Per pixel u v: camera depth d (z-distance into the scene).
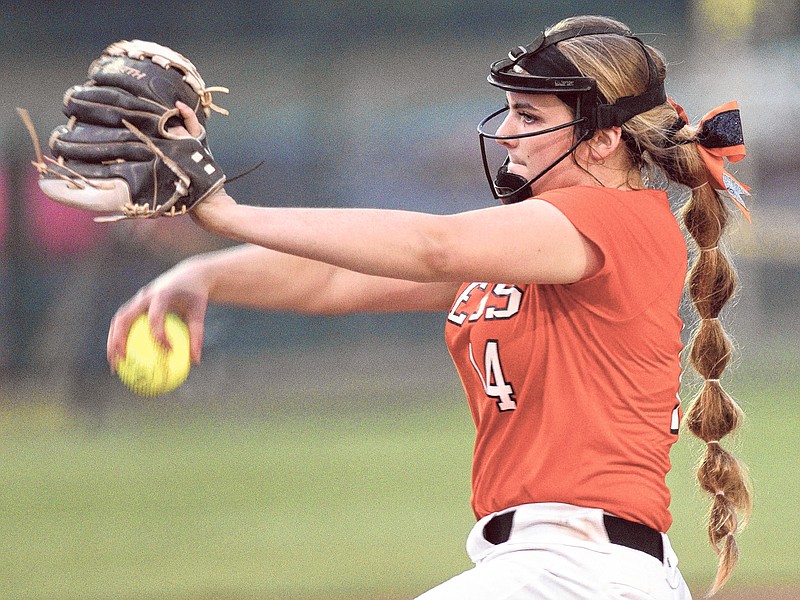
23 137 62.22
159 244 55.75
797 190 70.62
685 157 9.61
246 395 51.22
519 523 8.66
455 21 72.62
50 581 23.12
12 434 44.00
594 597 8.34
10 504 31.17
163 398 50.44
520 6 72.56
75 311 54.38
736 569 22.70
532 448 8.67
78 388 52.25
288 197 67.00
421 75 71.19
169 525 28.08
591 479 8.51
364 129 69.06
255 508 29.67
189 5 69.88
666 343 8.84
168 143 7.51
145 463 36.75
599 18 9.33
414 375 55.50
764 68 69.75
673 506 27.95
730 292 10.31
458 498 30.14
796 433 37.75
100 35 68.25
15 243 57.38
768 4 69.00
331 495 30.91
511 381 8.73
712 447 10.55
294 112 68.25
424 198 68.44
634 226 8.59
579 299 8.52
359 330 63.66
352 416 44.91
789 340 62.22
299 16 71.06
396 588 21.89
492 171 68.75
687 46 70.44
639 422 8.69
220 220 7.62
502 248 7.96
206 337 56.34
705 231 10.12
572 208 8.34
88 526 28.23
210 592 21.92
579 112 8.89
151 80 7.58
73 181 7.54
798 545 24.45
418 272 7.84
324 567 23.58
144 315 9.36
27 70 66.38
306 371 56.75
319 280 10.23
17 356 55.69
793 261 69.69
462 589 8.47
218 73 69.56
